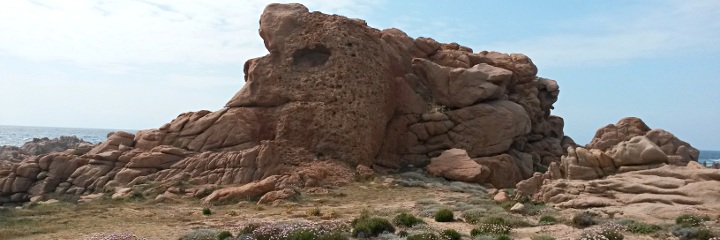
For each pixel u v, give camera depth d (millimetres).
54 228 25891
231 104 49500
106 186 40750
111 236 22438
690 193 26781
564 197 30969
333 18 50562
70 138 85000
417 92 54719
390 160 50438
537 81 61969
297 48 49750
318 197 37125
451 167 47406
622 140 38969
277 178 40000
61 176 42438
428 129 51812
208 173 41594
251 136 46188
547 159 57844
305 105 47469
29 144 79875
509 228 23375
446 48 64688
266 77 49312
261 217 29453
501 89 53594
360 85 48406
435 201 34531
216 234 23094
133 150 45656
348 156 46094
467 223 26109
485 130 51156
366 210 30562
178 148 45000
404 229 23484
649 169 30953
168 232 24844
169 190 38188
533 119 58844
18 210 32281
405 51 57438
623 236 21203
